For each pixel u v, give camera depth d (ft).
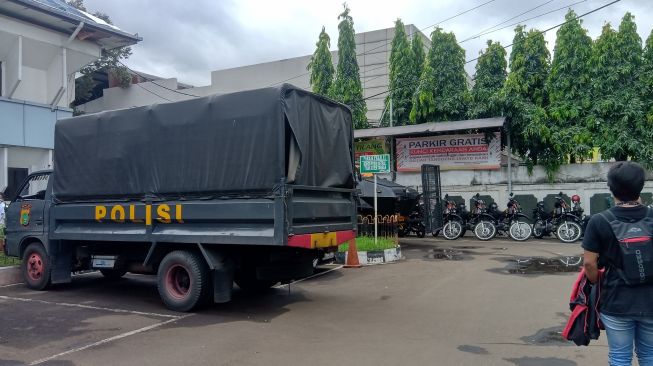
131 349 18.69
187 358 17.62
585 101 56.90
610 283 11.06
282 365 16.79
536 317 22.29
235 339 19.81
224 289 23.95
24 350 18.63
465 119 64.95
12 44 48.67
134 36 55.52
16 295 28.96
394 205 50.29
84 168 27.63
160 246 25.71
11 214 31.55
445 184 64.08
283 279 26.08
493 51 64.23
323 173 25.49
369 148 68.44
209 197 23.48
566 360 16.89
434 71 66.64
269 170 21.86
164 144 24.79
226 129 23.06
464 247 48.75
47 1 51.06
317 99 25.20
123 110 26.35
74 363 17.21
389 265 38.01
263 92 22.29
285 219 21.54
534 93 60.75
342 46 72.54
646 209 11.02
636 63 55.93
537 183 59.98
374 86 94.63
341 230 26.61
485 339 19.33
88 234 27.53
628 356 11.04
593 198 57.06
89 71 99.45
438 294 27.45
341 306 25.26
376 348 18.44
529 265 36.45
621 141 54.54
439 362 16.85
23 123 49.03
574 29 57.88
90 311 24.79
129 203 26.00
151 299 27.73
